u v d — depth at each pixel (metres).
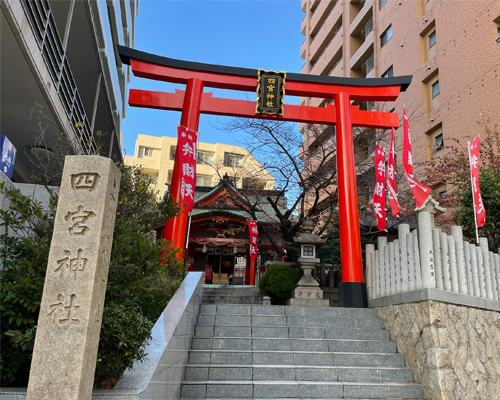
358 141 18.31
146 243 4.48
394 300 6.73
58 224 2.86
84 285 2.70
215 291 12.95
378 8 24.30
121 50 10.94
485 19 15.66
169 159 39.03
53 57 8.93
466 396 5.45
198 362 5.76
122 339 3.14
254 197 20.17
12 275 3.66
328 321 7.07
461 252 6.57
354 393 5.34
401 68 20.83
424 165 17.03
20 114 9.52
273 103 11.45
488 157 12.30
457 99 16.47
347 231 10.25
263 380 5.45
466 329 6.04
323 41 32.22
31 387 2.48
